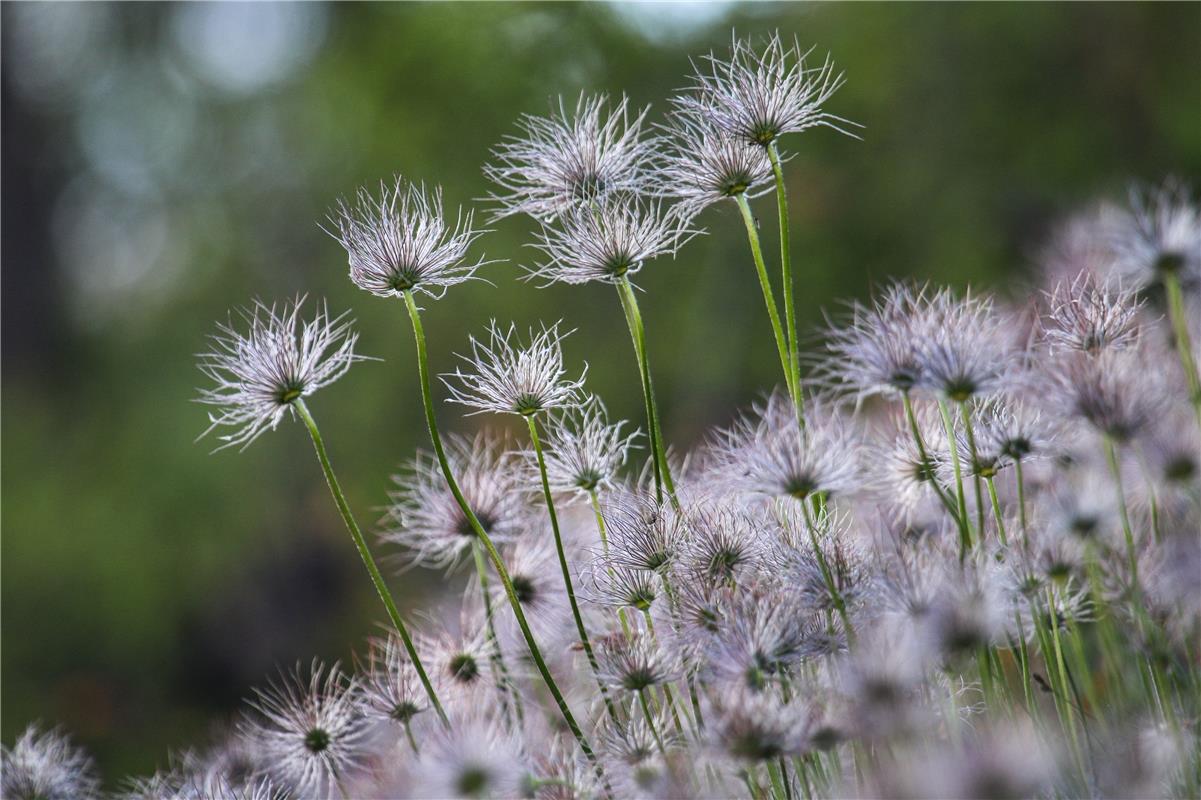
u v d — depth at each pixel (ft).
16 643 40.42
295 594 41.70
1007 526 6.54
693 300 39.75
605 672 6.10
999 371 5.79
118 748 37.86
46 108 56.44
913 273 37.86
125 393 47.67
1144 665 5.86
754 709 5.23
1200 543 5.70
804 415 6.63
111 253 55.62
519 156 7.32
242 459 42.57
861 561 6.00
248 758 7.69
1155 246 5.99
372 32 47.98
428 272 6.51
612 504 6.84
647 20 42.91
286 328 6.62
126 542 41.91
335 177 46.52
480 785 5.37
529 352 6.64
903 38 39.58
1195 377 5.88
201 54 54.19
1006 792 4.70
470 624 7.48
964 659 5.31
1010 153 38.11
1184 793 5.29
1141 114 37.04
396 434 41.68
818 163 39.32
